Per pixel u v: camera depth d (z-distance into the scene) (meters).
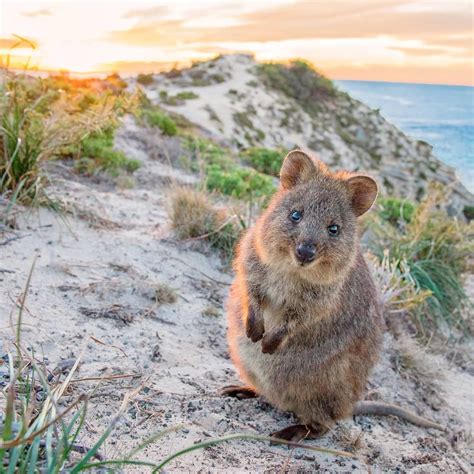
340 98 8.13
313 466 0.66
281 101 7.50
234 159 2.71
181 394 0.72
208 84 7.41
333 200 0.69
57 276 0.91
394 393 0.96
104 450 0.56
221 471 0.58
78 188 1.29
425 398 0.99
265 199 1.36
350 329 0.72
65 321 0.80
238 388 0.77
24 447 0.47
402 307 1.18
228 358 0.88
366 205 0.71
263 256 0.69
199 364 0.82
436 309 1.28
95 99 1.76
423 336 1.20
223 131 5.95
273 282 0.69
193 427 0.65
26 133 1.06
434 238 1.41
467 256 1.46
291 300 0.69
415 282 1.28
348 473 0.67
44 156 1.10
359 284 0.74
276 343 0.70
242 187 1.56
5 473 0.42
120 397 0.67
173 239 1.15
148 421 0.64
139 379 0.72
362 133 7.71
